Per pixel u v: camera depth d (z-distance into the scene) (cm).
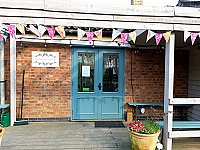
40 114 430
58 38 393
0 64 388
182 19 254
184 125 303
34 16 227
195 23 257
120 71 454
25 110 425
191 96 457
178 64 473
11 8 222
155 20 249
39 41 414
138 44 436
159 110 462
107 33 362
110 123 425
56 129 380
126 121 443
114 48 449
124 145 302
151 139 257
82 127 395
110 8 239
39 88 427
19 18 226
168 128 271
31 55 419
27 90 423
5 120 388
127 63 453
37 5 225
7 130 370
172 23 255
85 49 440
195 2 366
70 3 232
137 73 457
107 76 452
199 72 420
